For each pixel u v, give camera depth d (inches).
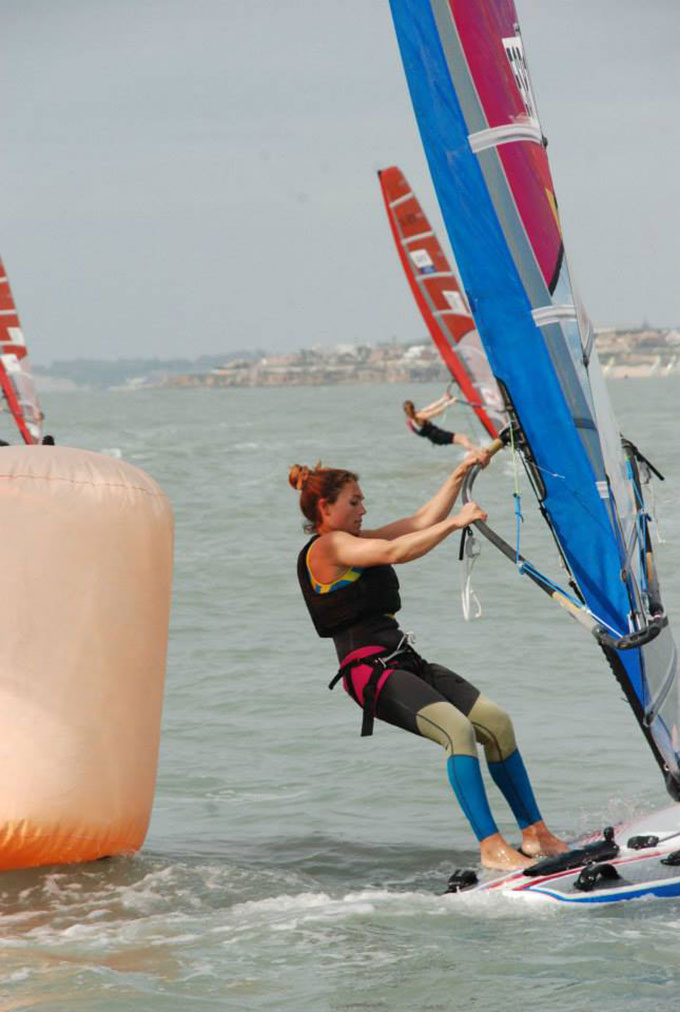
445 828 965.2
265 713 1312.7
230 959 681.0
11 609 839.1
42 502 850.8
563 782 1052.5
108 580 861.8
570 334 785.6
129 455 5467.5
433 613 1803.6
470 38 773.3
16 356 3388.3
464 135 780.6
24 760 833.5
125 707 869.2
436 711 813.2
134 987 644.7
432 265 3452.3
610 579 802.2
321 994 633.0
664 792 1019.9
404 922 727.7
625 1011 603.5
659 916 721.6
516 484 815.7
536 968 654.5
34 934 732.7
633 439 5629.9
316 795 1052.5
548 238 785.6
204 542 2682.1
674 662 856.9
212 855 903.1
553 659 1508.4
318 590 838.5
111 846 876.6
